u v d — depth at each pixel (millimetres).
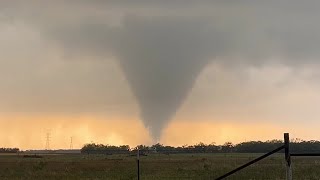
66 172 45094
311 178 33688
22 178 36125
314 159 83750
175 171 45406
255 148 182750
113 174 41344
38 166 55531
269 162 66688
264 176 35531
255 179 33094
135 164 62719
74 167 54969
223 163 63188
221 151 184375
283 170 42875
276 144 154375
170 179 34062
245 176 35844
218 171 43656
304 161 71688
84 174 41531
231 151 184375
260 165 54750
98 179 34812
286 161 13492
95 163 65250
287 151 13492
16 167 55312
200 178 34531
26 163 65500
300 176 35406
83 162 69250
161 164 62906
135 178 35562
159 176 37406
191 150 181000
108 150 165000
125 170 48719
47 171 46938
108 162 69000
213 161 72812
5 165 59438
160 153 152875
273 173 38750
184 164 62000
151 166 57281
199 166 54375
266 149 172625
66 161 73688
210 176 36500
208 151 181875
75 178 35969
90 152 174875
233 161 72312
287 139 13508
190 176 37062
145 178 35250
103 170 48781
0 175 40312
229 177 35000
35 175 39938
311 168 46500
